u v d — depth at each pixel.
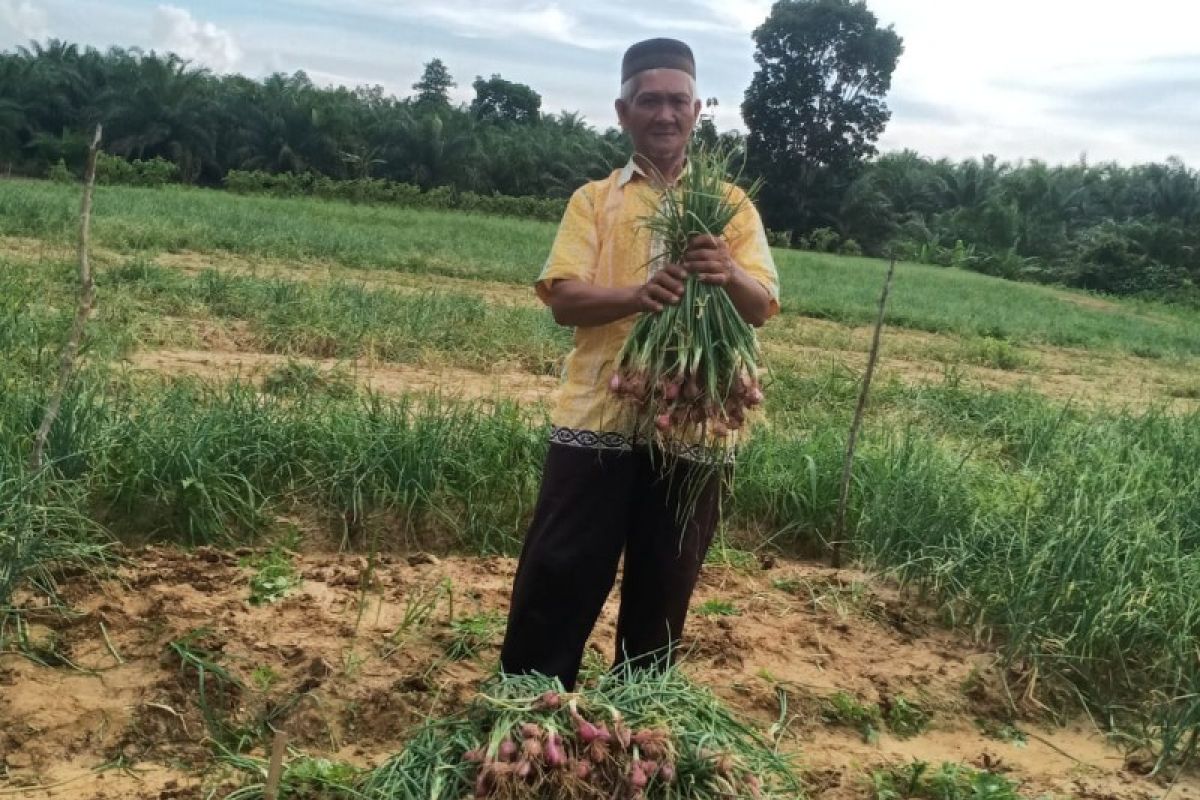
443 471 5.12
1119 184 52.69
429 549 4.90
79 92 44.72
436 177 48.34
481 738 2.68
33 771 2.92
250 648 3.55
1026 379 12.26
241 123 45.94
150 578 4.07
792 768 3.25
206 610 3.80
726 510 5.49
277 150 45.88
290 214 24.77
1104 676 4.16
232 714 3.24
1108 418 8.20
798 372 9.91
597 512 2.96
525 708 2.59
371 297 10.57
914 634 4.47
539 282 2.96
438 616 4.04
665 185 2.94
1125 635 4.23
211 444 4.82
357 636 3.77
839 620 4.48
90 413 4.66
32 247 12.85
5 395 4.99
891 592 4.84
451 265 16.80
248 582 4.16
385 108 51.91
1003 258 44.00
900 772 3.33
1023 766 3.58
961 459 5.92
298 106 46.22
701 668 3.88
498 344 9.30
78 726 3.10
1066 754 3.71
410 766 2.67
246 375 7.29
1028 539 4.77
